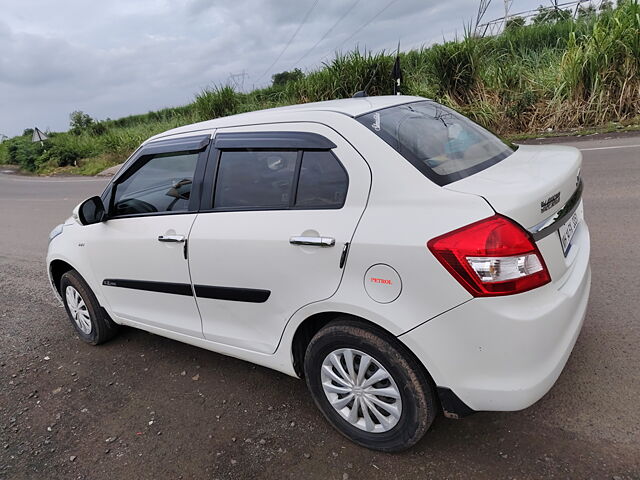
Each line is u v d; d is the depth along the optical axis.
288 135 2.51
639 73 9.74
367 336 2.19
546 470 2.13
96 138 26.81
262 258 2.46
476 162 2.39
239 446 2.59
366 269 2.10
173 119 22.00
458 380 2.02
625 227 4.69
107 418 3.01
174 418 2.91
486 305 1.90
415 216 2.03
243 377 3.26
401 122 2.51
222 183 2.76
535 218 1.97
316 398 2.54
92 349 3.98
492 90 11.76
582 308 2.29
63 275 3.95
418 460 2.30
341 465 2.35
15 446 2.85
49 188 16.94
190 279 2.90
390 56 13.04
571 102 10.45
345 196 2.25
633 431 2.26
